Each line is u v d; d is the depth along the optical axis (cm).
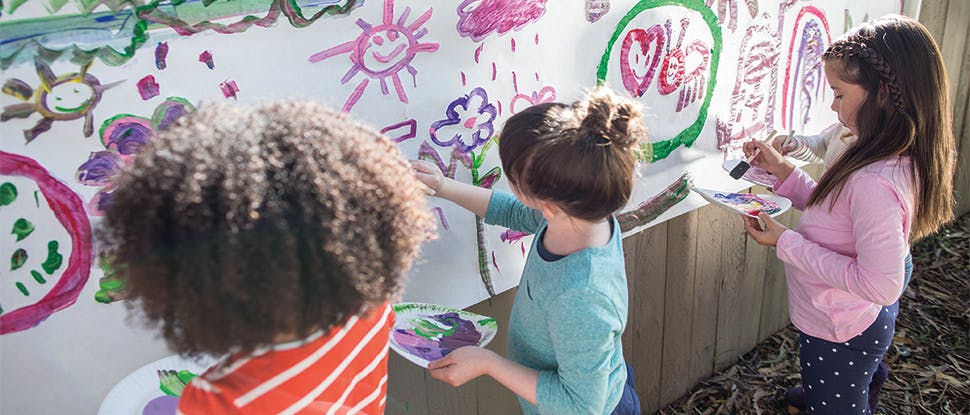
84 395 108
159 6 99
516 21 142
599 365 110
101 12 95
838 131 196
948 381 254
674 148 188
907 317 293
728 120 201
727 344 251
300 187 71
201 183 68
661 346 222
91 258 103
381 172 79
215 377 78
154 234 68
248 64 109
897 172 151
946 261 336
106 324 107
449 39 133
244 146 71
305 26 113
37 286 100
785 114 221
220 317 70
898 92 150
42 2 90
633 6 164
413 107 131
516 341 129
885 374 209
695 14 179
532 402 116
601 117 102
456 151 141
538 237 123
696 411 235
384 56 124
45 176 96
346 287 74
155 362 109
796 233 167
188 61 103
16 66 91
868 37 154
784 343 270
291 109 80
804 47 217
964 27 308
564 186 102
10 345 100
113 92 98
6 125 92
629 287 197
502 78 144
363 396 93
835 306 172
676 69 179
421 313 131
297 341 78
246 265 68
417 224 85
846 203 158
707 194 186
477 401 177
